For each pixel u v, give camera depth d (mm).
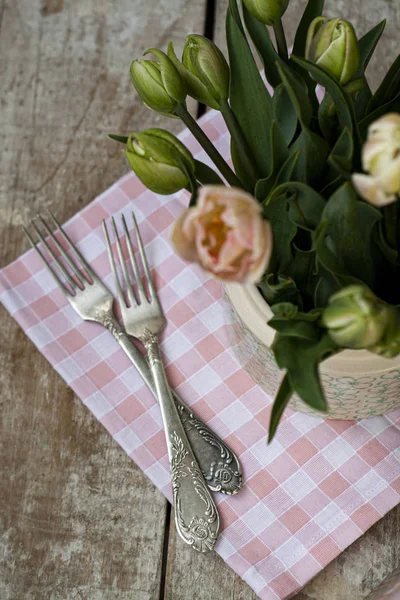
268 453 535
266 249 313
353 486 526
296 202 397
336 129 427
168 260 575
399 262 423
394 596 472
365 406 492
